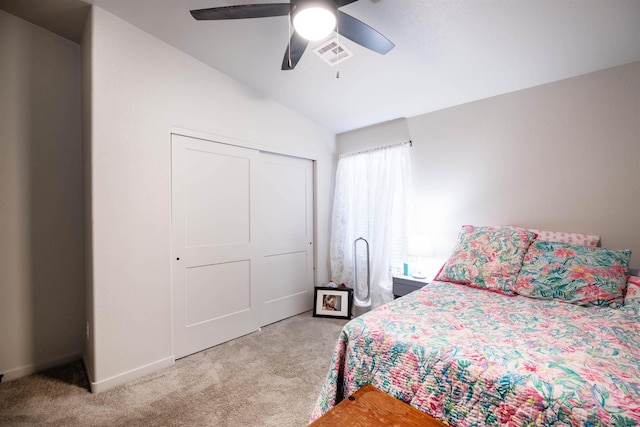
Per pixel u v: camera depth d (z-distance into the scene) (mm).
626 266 1772
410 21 1780
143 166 2027
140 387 1856
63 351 2160
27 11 1908
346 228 3516
